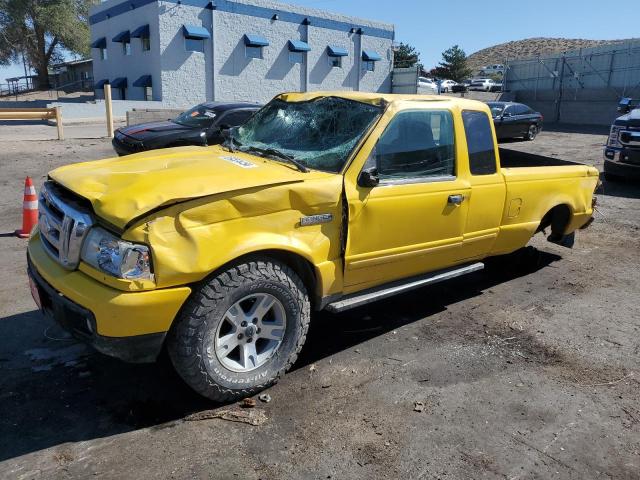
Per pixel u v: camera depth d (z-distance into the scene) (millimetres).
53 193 3469
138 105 26297
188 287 3021
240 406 3385
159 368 3789
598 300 5352
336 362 3963
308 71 32000
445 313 4930
